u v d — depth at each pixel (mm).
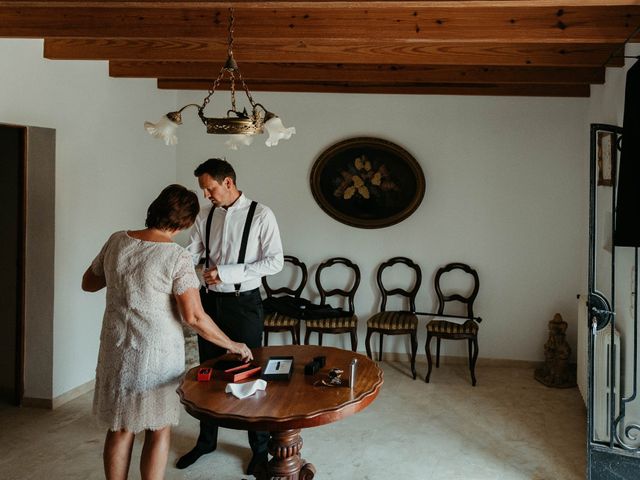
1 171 4055
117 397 2402
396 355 5441
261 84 5297
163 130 2650
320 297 5438
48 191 4027
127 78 4832
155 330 2408
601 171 3723
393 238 5395
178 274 2412
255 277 3047
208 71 4543
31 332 4109
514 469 3281
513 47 3699
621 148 2809
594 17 2963
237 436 3680
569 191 5109
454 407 4242
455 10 3055
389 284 5402
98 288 2699
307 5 2461
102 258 2576
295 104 5453
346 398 2172
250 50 3838
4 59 3535
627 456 2879
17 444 3525
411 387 4680
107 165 4625
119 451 2514
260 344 3234
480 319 4984
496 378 4930
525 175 5176
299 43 3812
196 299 2447
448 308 5316
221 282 2977
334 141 5430
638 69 2666
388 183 5332
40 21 3303
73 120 4195
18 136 3992
